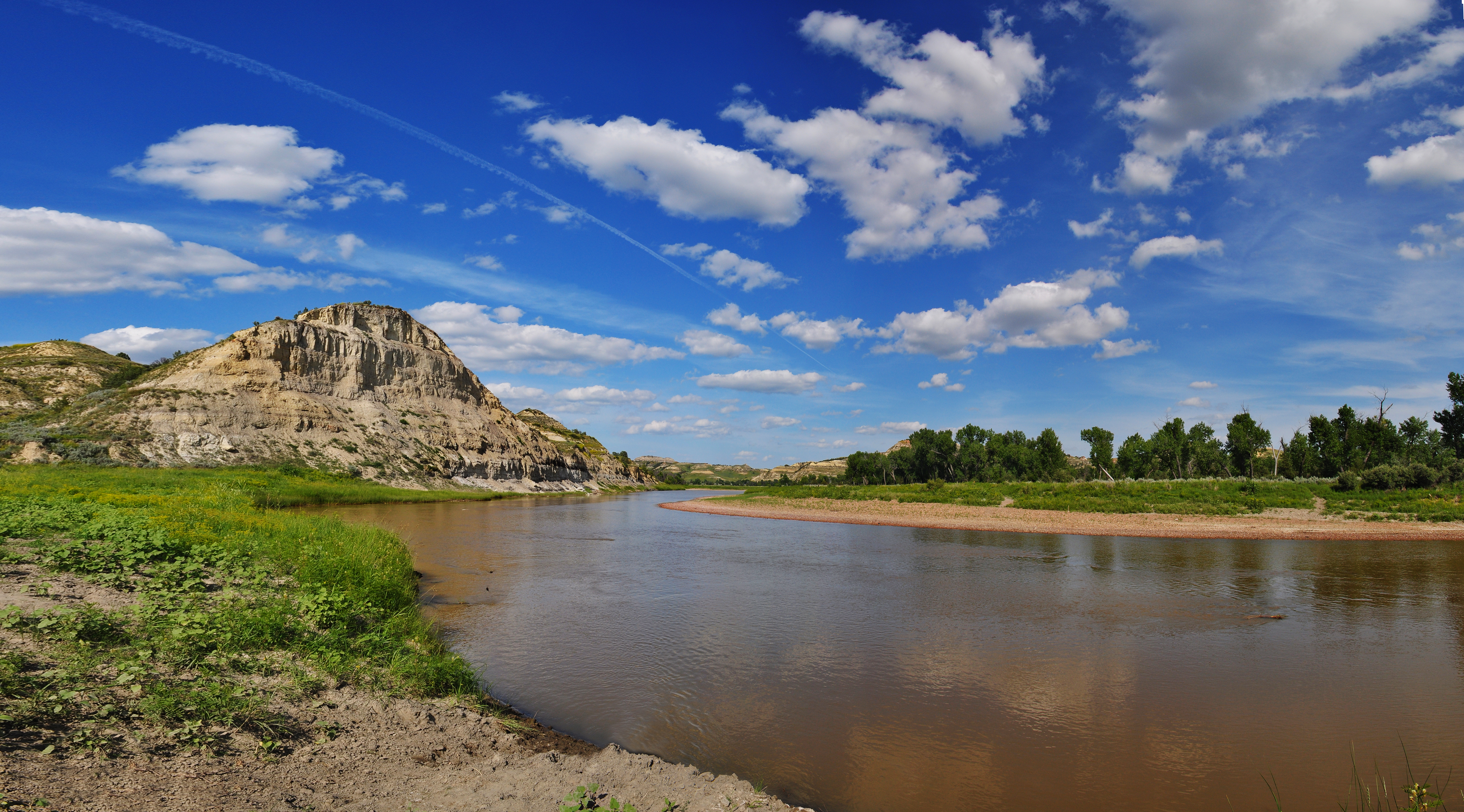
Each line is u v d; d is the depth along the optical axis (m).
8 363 86.12
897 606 17.61
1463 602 18.44
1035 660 12.90
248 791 5.66
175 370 74.62
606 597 18.53
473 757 7.63
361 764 6.80
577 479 130.25
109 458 54.38
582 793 6.50
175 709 6.74
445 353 107.12
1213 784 7.95
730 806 6.62
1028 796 7.61
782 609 17.19
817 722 9.78
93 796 4.95
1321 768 8.41
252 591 12.12
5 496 20.30
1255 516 42.88
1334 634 14.84
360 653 10.38
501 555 27.11
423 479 80.81
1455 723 9.86
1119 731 9.55
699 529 42.75
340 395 84.94
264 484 51.28
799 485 111.06
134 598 10.59
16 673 6.51
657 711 10.09
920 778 8.03
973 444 97.31
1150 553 29.19
